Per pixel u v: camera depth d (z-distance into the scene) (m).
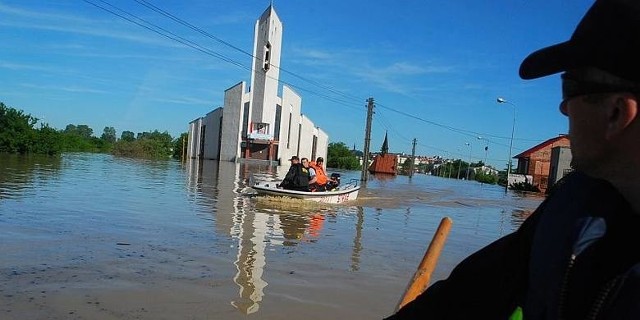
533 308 0.96
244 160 52.12
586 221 0.89
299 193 16.56
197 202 14.75
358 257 8.52
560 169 40.59
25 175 20.27
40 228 9.02
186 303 5.59
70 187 16.61
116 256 7.36
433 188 35.69
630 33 0.84
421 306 1.26
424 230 12.54
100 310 5.21
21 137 39.59
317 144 63.53
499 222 16.47
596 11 0.90
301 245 9.27
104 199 13.92
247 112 52.81
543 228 0.99
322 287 6.57
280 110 53.91
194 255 7.79
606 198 0.90
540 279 0.94
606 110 0.89
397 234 11.53
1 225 9.02
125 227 9.73
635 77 0.84
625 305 0.81
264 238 9.72
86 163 34.84
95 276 6.32
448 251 9.88
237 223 11.32
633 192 0.87
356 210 16.16
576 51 0.91
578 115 0.94
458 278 1.21
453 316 1.18
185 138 65.94
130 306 5.38
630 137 0.86
